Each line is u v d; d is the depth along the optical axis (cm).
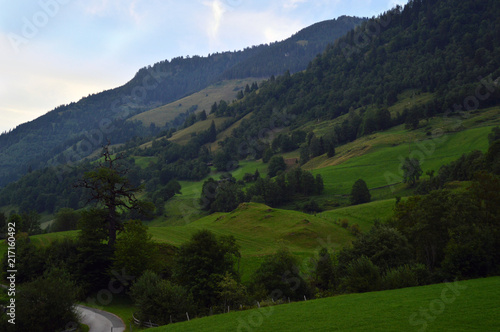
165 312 4200
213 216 14975
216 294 5103
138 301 4366
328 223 11844
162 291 4300
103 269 6531
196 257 5319
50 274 4797
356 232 10950
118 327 4369
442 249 5494
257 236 11306
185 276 5366
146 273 4853
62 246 6656
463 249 4522
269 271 5362
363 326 2627
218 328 3128
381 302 3316
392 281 4325
